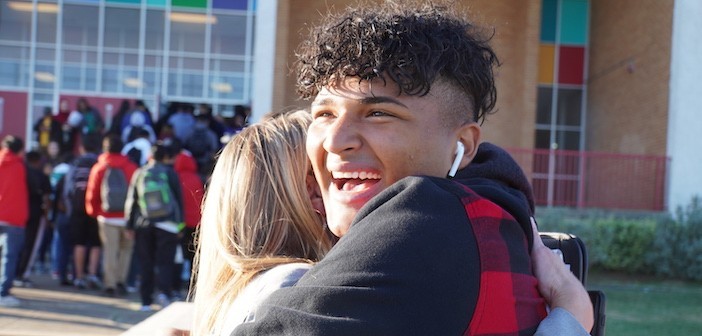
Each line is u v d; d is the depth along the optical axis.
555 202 13.65
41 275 10.18
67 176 8.94
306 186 1.76
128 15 17.05
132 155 10.34
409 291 1.10
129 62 17.05
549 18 17.36
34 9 16.91
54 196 9.82
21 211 7.71
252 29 17.22
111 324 7.02
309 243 1.72
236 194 1.69
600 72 16.62
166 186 7.65
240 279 1.51
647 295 9.85
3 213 7.60
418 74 1.22
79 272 9.02
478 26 1.38
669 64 13.34
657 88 13.80
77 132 13.72
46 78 16.94
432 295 1.10
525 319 1.20
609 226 11.60
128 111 13.62
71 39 16.98
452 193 1.21
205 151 11.24
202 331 1.56
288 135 1.75
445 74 1.26
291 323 1.14
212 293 1.59
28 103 16.86
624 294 9.91
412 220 1.15
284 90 12.97
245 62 17.19
